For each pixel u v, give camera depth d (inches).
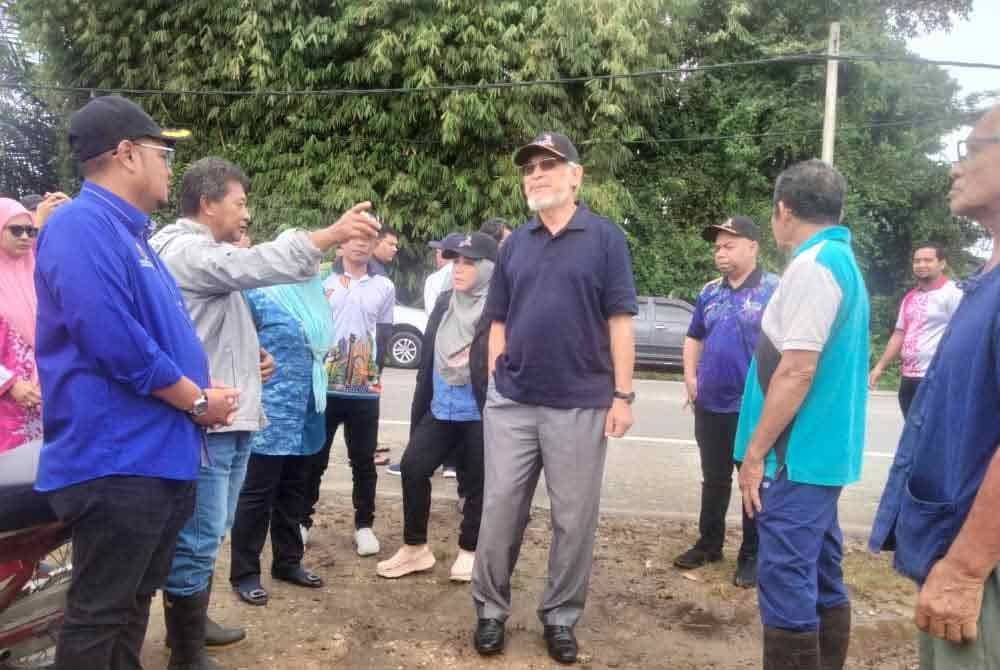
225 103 599.2
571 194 134.6
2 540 92.9
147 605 98.4
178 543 115.7
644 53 581.0
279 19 579.5
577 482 132.0
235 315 123.3
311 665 127.7
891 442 346.3
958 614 67.1
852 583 171.6
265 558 175.6
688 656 137.3
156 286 92.0
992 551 65.7
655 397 462.0
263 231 583.8
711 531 179.6
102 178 91.1
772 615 108.7
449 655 133.3
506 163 575.5
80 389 85.5
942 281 220.8
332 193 577.6
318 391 151.5
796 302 105.5
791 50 666.8
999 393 70.1
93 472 85.5
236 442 124.6
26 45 682.2
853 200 671.8
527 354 131.7
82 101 630.5
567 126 586.6
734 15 674.8
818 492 106.9
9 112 786.2
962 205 75.8
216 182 121.0
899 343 231.8
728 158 691.4
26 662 107.3
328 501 220.2
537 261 133.2
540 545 191.0
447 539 192.7
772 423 106.5
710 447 177.3
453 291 167.9
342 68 583.8
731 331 172.9
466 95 545.3
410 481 165.5
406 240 585.0
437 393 165.3
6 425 140.3
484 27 560.1
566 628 134.5
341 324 174.4
